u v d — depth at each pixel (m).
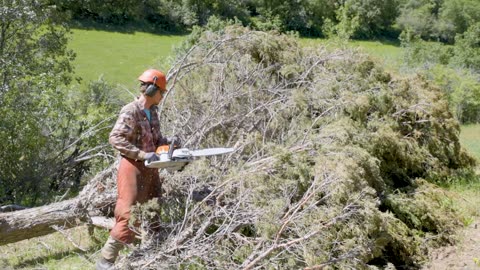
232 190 5.34
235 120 6.84
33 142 8.19
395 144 7.14
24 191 8.08
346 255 4.81
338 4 48.00
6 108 8.14
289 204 5.05
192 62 7.22
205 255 4.75
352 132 6.32
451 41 52.34
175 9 43.12
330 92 7.09
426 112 8.11
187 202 5.04
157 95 4.82
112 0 41.00
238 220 5.03
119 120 4.71
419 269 5.61
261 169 5.39
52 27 10.40
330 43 9.05
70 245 5.88
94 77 27.73
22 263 5.48
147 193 4.88
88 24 39.75
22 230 5.55
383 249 5.46
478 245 6.09
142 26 41.84
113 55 33.38
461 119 22.33
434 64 26.16
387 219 5.58
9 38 9.70
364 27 48.09
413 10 52.66
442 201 6.93
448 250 6.01
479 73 29.55
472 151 11.84
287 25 46.91
